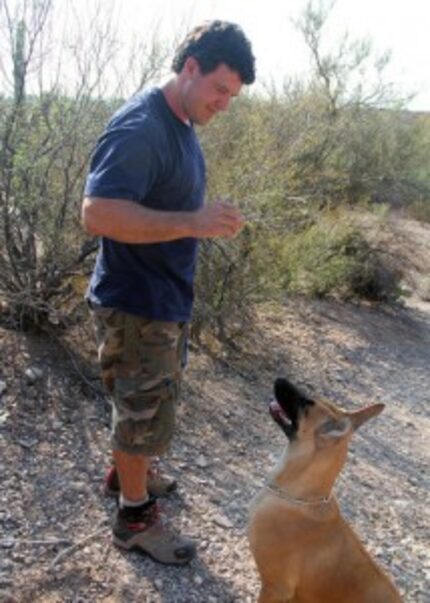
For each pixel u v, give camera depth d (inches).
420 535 108.3
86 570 81.6
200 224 67.7
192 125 77.2
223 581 85.1
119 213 66.7
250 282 164.9
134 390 78.3
